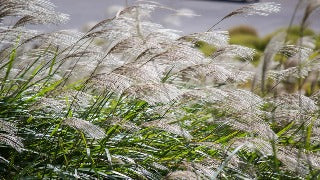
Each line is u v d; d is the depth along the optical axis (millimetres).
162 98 4793
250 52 5891
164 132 5797
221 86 6656
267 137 4812
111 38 5668
